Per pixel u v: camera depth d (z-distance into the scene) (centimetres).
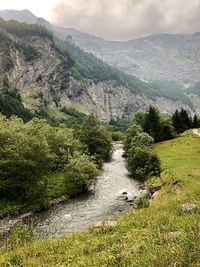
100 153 5450
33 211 2405
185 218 952
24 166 2655
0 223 2075
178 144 6056
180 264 510
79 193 3144
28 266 738
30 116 16575
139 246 703
